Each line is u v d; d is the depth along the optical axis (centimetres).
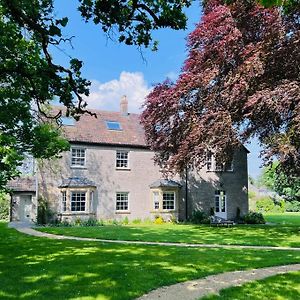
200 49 1878
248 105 1509
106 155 2692
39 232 1877
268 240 1498
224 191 3036
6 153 820
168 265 915
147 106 2112
